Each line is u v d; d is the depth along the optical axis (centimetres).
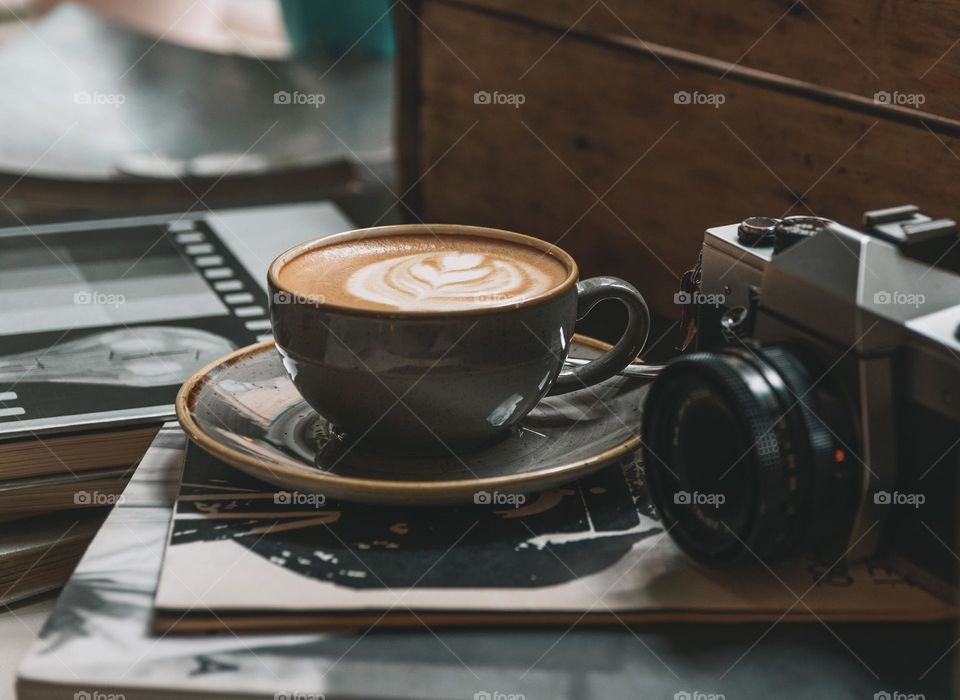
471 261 44
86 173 94
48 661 32
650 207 62
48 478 46
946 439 34
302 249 43
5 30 133
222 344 55
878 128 48
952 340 33
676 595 35
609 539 38
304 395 42
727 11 54
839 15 49
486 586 35
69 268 65
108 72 125
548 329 40
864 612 35
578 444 43
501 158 73
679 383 36
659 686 32
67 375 51
